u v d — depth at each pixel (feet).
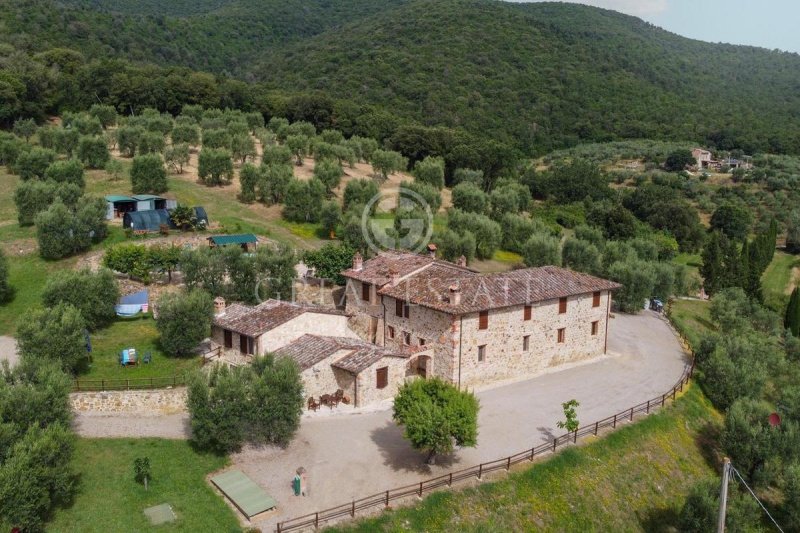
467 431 109.50
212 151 296.92
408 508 101.86
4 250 204.23
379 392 139.95
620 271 230.07
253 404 114.52
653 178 485.97
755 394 163.43
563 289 166.20
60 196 230.68
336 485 106.93
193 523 95.81
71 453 100.32
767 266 363.35
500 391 150.30
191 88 442.50
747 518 114.32
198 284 176.76
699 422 150.41
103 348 154.92
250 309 154.92
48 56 464.24
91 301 159.02
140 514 97.30
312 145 359.05
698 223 402.52
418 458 116.78
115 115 383.86
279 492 104.27
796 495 122.62
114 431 120.67
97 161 297.94
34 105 387.96
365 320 170.09
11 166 295.69
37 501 91.25
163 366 146.61
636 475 125.08
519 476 114.01
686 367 176.04
